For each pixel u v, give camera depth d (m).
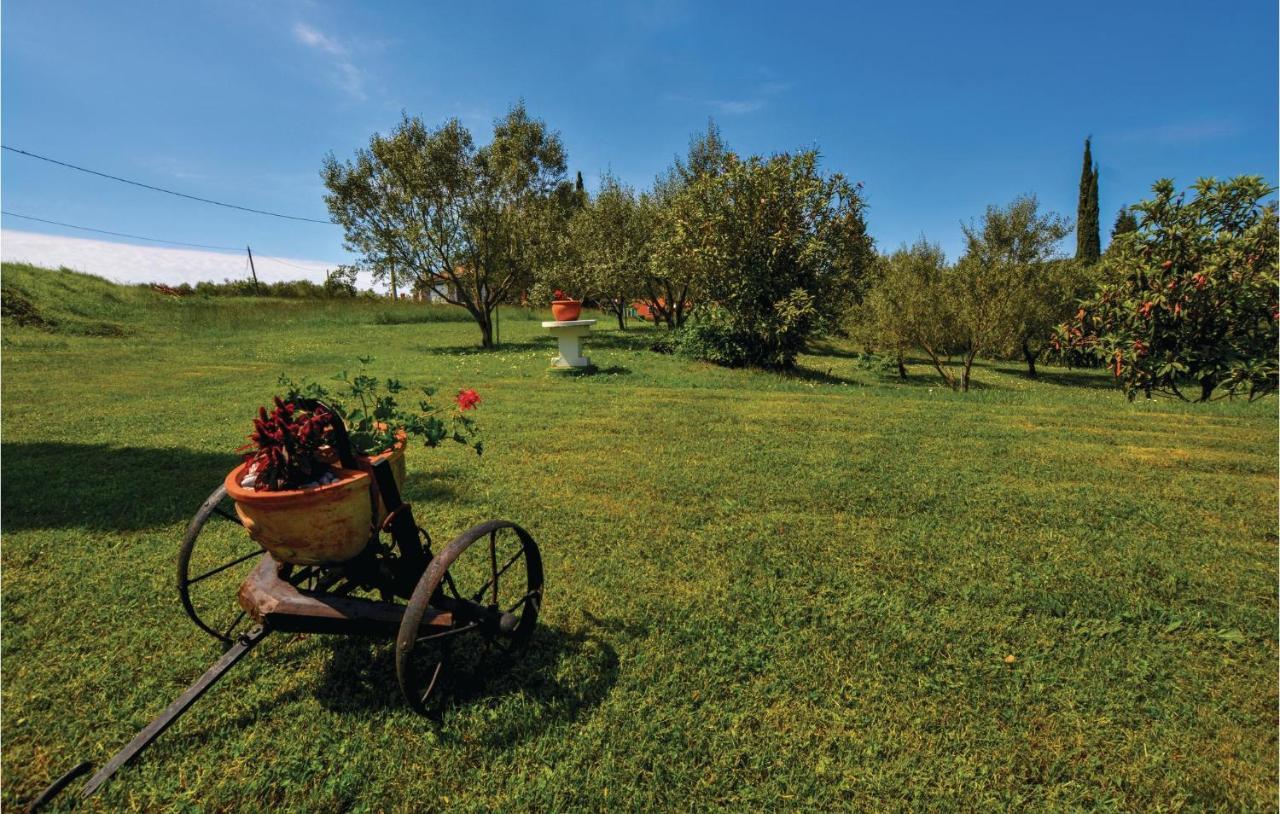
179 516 4.62
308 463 2.30
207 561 3.91
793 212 14.93
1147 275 8.67
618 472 5.89
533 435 7.41
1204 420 8.29
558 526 4.56
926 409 9.21
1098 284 9.52
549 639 3.14
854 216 14.88
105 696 2.68
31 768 2.31
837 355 25.31
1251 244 7.97
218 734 2.48
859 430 7.76
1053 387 19.00
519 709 2.63
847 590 3.67
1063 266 20.08
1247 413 8.73
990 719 2.61
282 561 2.44
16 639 3.07
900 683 2.83
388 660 2.95
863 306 19.47
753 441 7.16
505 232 19.83
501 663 2.93
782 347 15.41
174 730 2.50
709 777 2.31
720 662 2.97
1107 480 5.71
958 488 5.46
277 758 2.37
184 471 5.76
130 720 2.54
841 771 2.34
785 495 5.25
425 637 2.36
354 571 2.56
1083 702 2.72
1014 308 16.94
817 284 15.36
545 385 11.61
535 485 5.49
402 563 2.65
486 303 20.08
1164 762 2.39
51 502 4.86
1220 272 8.12
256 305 31.42
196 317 24.86
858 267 15.81
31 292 21.25
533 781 2.28
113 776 2.28
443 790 2.24
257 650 3.00
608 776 2.29
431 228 19.09
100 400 9.48
